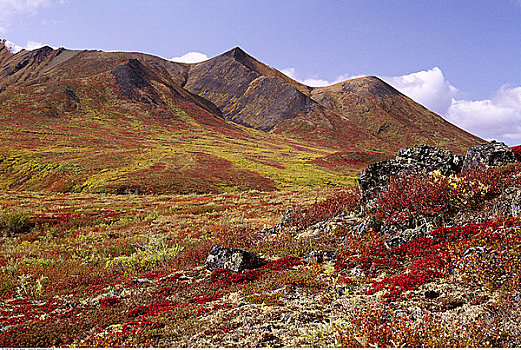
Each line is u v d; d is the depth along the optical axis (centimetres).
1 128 12644
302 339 722
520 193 1238
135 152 10938
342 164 11975
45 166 8581
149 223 3159
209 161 10388
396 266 1127
